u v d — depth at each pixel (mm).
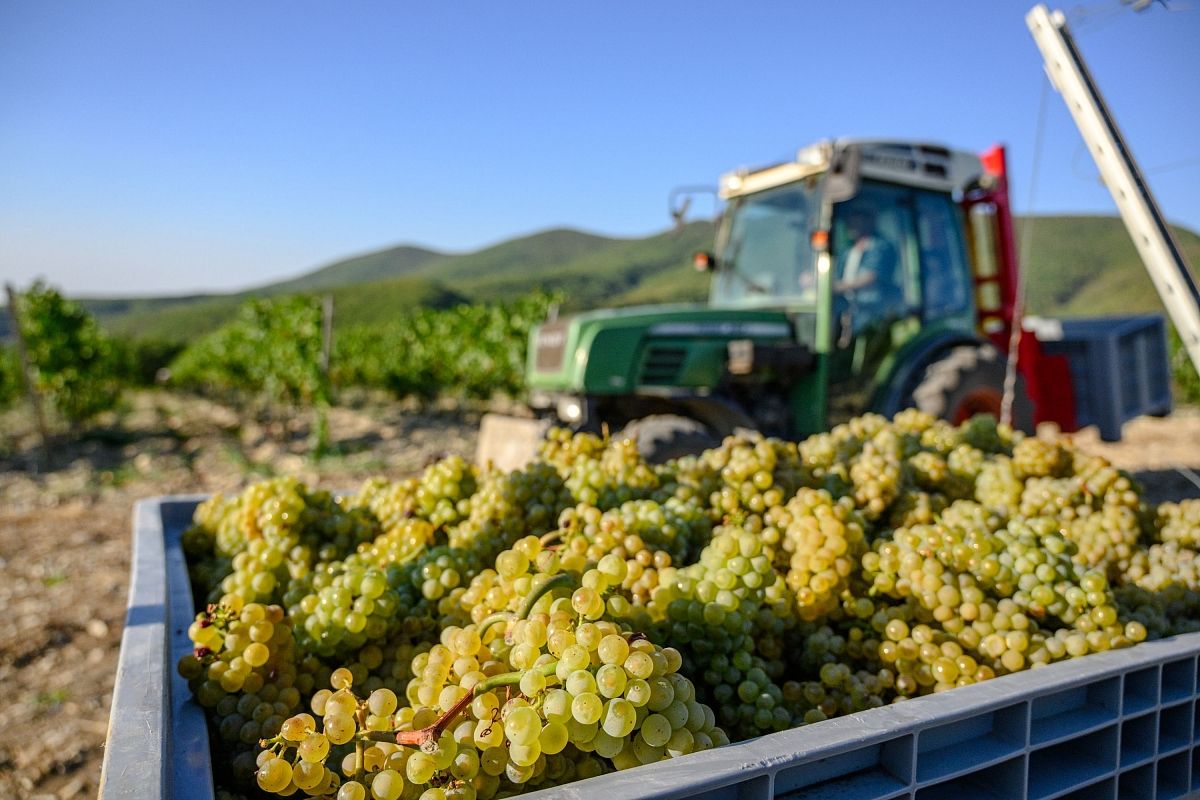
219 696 1584
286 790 1287
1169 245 2084
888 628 1846
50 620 5500
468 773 1240
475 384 17953
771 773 1150
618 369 5762
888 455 2504
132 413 19438
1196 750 1732
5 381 16656
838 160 5441
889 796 1258
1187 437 14805
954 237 6824
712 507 2291
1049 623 1896
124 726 1260
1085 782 1488
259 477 11102
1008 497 2516
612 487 2320
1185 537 2336
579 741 1271
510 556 1672
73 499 9633
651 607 1694
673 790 1072
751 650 1779
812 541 1905
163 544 2561
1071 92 2213
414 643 1885
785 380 6047
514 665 1403
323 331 14031
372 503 2617
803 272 6324
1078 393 8031
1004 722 1445
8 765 3842
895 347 6312
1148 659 1592
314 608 1790
